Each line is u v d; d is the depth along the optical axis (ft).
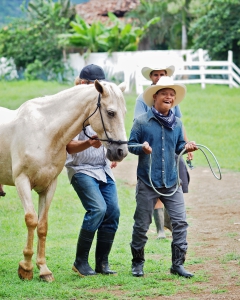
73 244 28.19
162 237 28.94
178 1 108.06
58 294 20.77
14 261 25.43
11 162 23.40
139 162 22.68
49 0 114.52
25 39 108.27
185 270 22.56
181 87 23.08
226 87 89.92
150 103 23.13
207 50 97.71
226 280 22.00
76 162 23.43
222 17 94.22
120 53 100.27
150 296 20.34
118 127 21.45
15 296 20.76
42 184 22.91
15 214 33.83
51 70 105.60
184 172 26.48
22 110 23.29
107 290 21.30
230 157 51.47
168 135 22.52
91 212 22.86
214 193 39.24
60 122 22.47
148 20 114.93
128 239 29.04
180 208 22.61
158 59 86.79
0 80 104.78
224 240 28.12
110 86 21.74
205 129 62.54
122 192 39.27
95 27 105.29
